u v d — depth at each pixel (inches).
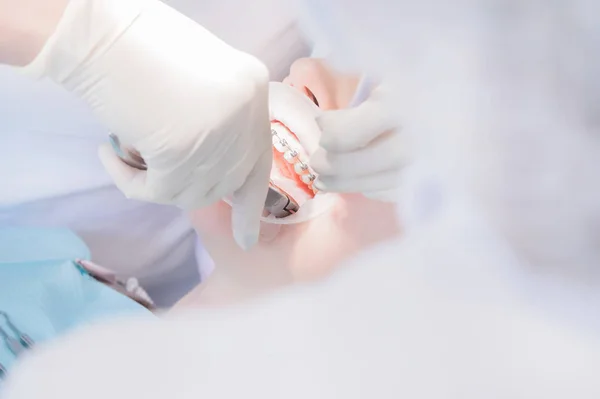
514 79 17.1
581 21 15.7
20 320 43.9
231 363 18.5
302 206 36.4
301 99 39.6
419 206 21.1
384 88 26.1
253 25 40.2
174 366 19.2
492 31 17.4
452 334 16.5
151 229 56.0
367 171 28.3
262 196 33.5
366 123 26.3
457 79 18.5
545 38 16.4
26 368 21.2
